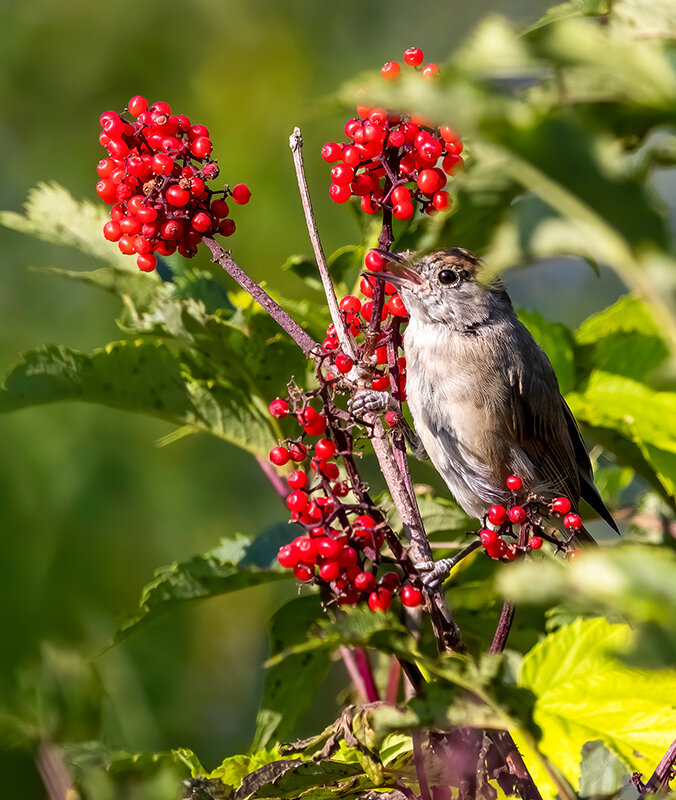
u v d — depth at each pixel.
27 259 7.95
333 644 4.98
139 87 8.59
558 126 4.92
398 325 5.11
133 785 5.02
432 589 5.04
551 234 4.93
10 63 8.52
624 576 4.91
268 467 5.18
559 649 5.04
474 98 4.91
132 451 7.07
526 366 5.34
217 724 6.46
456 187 4.97
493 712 4.98
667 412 5.14
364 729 5.02
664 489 5.14
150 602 5.12
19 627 5.43
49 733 5.03
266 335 5.16
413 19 9.26
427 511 5.16
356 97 4.92
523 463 5.34
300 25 8.87
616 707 5.03
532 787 5.02
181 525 7.04
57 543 6.52
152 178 5.08
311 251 7.73
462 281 5.34
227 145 8.13
